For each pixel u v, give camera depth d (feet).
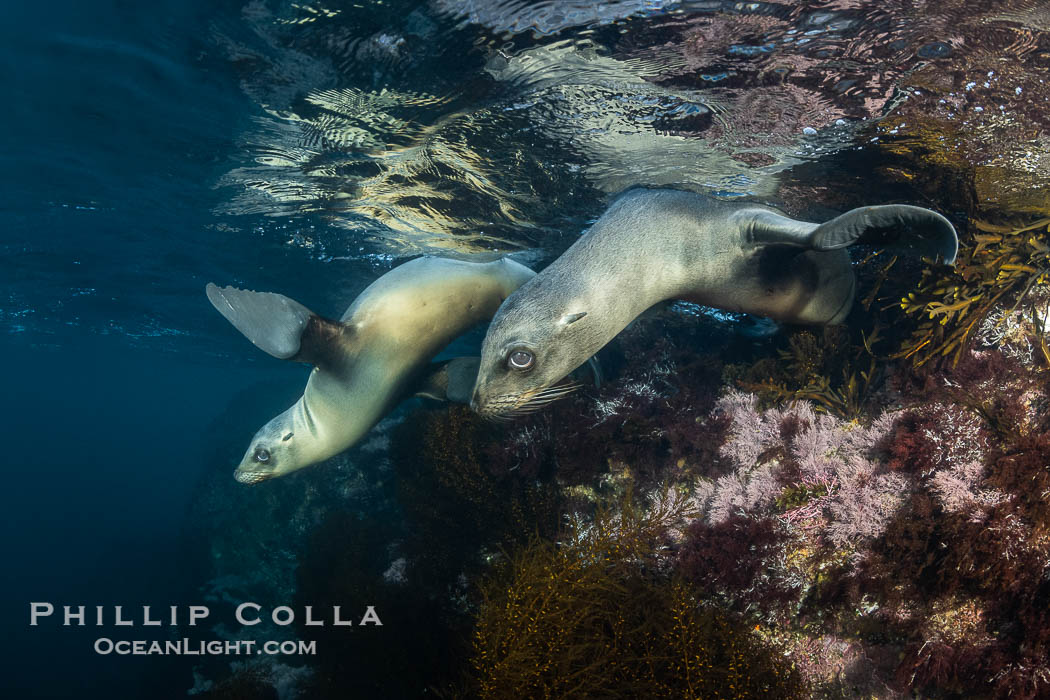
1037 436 4.17
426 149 5.90
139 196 7.88
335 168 6.44
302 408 4.88
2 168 7.22
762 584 4.61
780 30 3.98
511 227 7.55
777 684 4.16
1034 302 4.96
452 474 6.65
